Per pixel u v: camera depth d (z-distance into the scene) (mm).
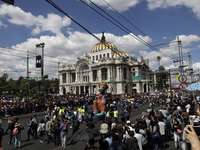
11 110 28109
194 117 11867
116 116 19672
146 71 103812
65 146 12227
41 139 13297
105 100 22688
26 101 33156
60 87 105750
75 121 14320
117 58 86812
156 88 105000
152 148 9336
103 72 95000
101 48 105562
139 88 93062
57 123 12688
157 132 9609
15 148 11992
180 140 11508
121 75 84750
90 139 7531
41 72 33562
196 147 2027
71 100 39875
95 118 22172
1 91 89250
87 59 93500
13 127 13242
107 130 12031
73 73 107250
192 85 15750
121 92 81688
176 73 37500
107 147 7328
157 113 14836
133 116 24812
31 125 14461
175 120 10977
